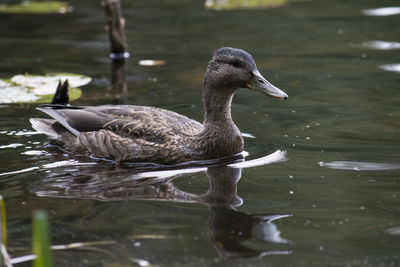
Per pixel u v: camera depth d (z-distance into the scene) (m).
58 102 14.94
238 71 12.31
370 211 9.50
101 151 12.38
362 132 13.34
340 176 10.97
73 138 12.79
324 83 17.05
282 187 10.50
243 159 12.15
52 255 8.09
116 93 15.95
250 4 27.72
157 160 12.15
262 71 18.11
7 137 13.14
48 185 10.68
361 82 17.09
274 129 13.69
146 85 16.67
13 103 15.32
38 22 24.16
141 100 15.37
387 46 20.81
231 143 12.38
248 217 9.26
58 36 22.12
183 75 17.59
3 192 10.31
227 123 12.43
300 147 12.56
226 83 12.38
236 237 8.60
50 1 28.17
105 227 8.91
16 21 24.30
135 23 24.36
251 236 8.62
